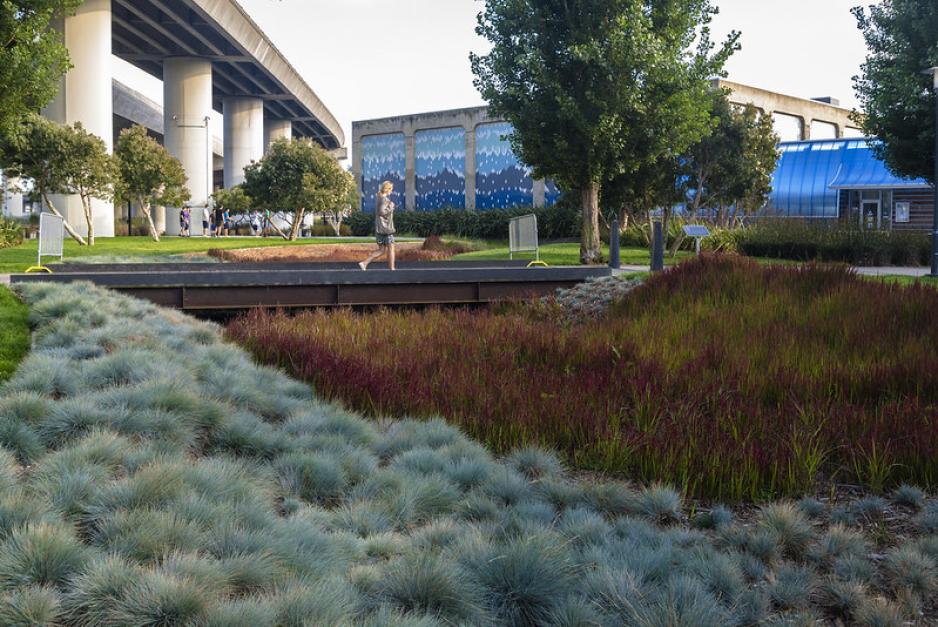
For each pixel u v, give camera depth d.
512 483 5.45
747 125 27.09
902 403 7.54
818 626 3.96
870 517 5.46
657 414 7.21
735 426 6.85
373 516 4.73
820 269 12.67
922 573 4.44
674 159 26.52
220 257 26.05
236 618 3.05
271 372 8.44
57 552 3.39
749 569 4.51
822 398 7.71
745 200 29.39
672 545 4.64
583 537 4.63
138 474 4.32
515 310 14.85
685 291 13.09
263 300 14.62
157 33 61.06
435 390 7.84
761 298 12.22
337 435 6.27
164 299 14.27
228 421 6.04
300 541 4.06
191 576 3.33
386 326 11.95
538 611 3.66
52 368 6.66
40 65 19.14
